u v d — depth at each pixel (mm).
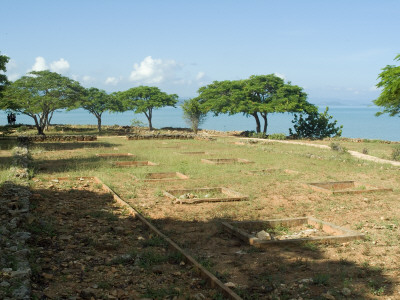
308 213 9070
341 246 6688
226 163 17812
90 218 8219
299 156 21422
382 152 26844
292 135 45156
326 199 10578
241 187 12148
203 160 18328
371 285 4996
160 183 12688
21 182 11516
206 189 11445
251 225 7871
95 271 5391
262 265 5762
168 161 18125
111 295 4613
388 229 7758
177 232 7469
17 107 45844
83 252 6160
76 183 12359
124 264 5707
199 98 53406
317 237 6898
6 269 4867
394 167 17125
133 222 8016
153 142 31641
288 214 8938
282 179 13750
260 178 13859
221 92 52719
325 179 13969
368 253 6297
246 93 49531
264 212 9125
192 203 9914
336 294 4723
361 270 5516
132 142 31500
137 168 15758
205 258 6020
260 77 50469
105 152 22375
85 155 20469
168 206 9578
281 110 45219
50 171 14586
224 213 8914
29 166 15688
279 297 4672
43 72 47000
